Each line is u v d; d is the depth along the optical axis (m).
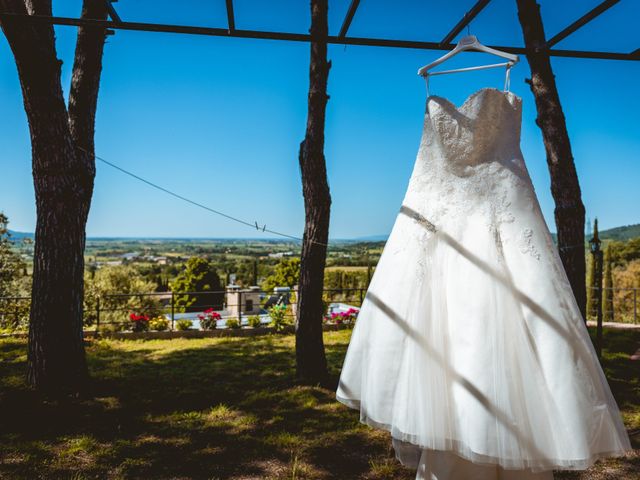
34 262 4.95
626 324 11.01
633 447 3.50
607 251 24.25
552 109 5.11
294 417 4.39
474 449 1.52
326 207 5.73
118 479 3.09
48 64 4.52
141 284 26.67
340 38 2.74
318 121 5.61
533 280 1.68
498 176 1.84
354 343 1.92
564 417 1.51
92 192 5.34
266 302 18.05
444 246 1.83
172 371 6.45
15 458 3.40
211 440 3.80
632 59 2.94
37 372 4.91
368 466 3.29
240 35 2.66
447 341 1.72
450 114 1.88
